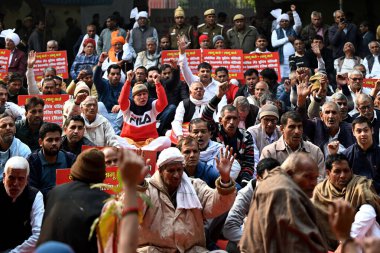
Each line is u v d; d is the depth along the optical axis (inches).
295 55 799.1
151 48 807.1
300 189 295.1
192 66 701.9
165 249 396.5
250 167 504.4
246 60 713.6
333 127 524.7
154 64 806.5
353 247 257.1
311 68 796.0
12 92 645.3
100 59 663.1
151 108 568.7
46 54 733.9
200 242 402.3
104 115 630.5
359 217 413.4
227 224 416.5
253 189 419.5
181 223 397.4
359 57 822.5
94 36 876.6
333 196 422.0
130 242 238.8
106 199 329.4
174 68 666.8
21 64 779.4
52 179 455.2
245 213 419.5
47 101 596.7
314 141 530.0
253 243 299.6
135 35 864.3
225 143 507.2
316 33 880.3
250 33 855.7
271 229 292.4
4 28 1008.2
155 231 394.9
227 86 518.3
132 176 240.4
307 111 580.4
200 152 493.0
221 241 441.4
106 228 308.5
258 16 1035.9
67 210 329.7
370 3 1024.2
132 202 240.4
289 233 289.4
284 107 596.7
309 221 289.4
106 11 1015.6
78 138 495.2
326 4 1034.1
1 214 405.1
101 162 339.9
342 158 422.0
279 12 907.4
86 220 327.3
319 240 288.4
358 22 1027.3
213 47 837.8
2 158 484.7
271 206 292.4
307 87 529.0
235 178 492.1
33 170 454.9
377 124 569.9
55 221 329.7
